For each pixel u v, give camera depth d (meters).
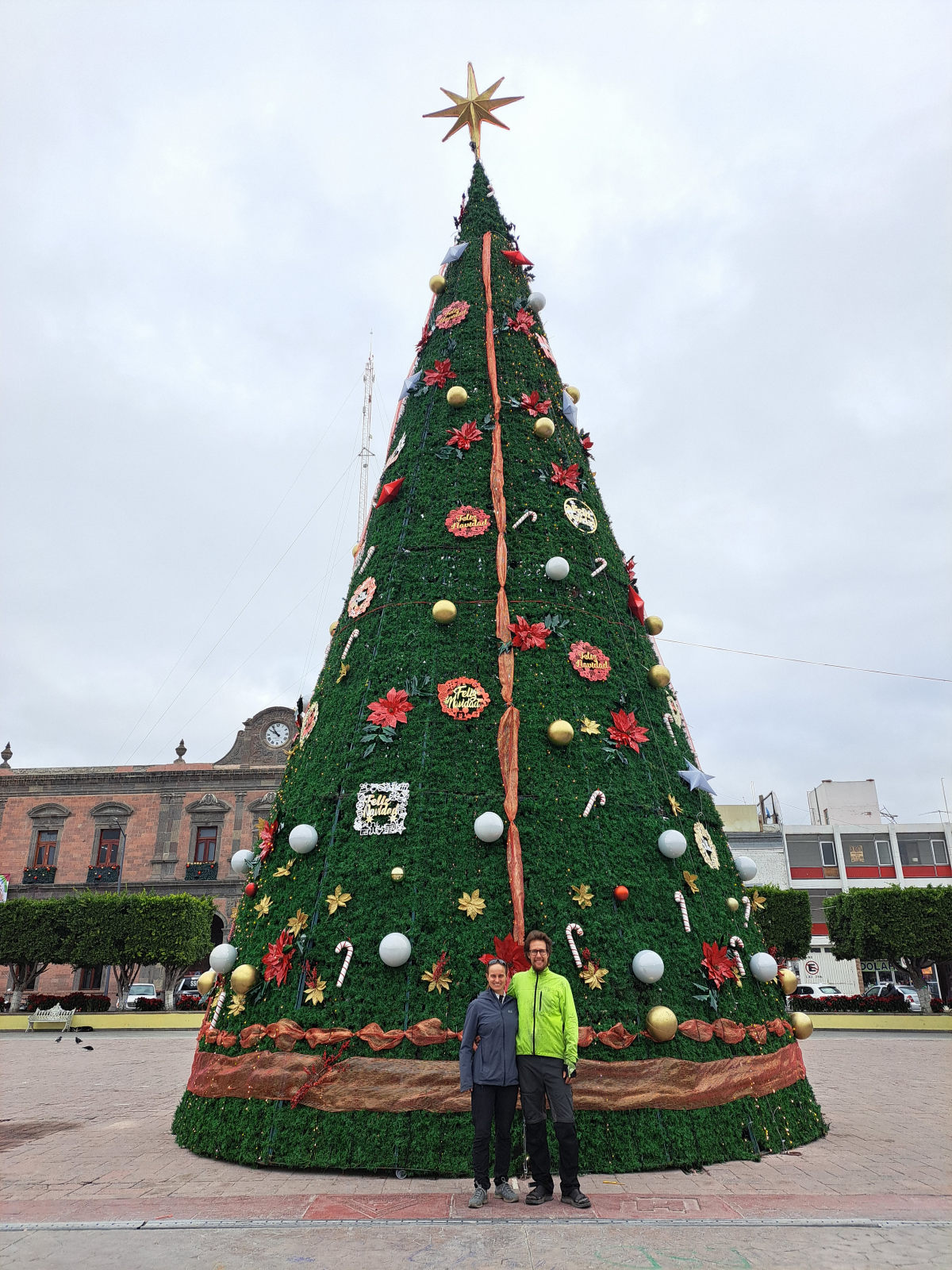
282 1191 5.29
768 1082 6.66
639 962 6.23
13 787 37.88
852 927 27.72
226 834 36.69
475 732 7.25
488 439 8.98
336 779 7.29
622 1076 5.95
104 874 36.31
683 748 8.36
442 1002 6.09
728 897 7.44
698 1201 5.02
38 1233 4.51
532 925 6.38
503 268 10.55
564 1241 4.31
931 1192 5.23
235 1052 6.45
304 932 6.64
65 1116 8.59
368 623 8.26
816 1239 4.35
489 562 8.22
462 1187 5.34
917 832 40.06
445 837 6.74
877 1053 16.72
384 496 9.05
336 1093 5.89
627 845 6.95
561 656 7.79
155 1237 4.43
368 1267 3.97
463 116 11.44
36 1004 28.06
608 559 8.88
